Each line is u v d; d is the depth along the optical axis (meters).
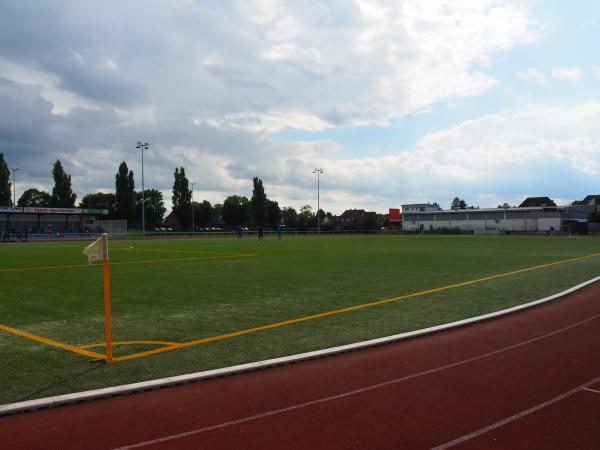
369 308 11.26
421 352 7.42
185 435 4.59
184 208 98.94
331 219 153.75
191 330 9.06
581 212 100.31
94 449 4.33
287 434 4.61
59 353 7.53
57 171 91.06
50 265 22.94
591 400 5.46
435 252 31.52
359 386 5.90
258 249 36.03
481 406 5.28
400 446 4.37
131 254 30.52
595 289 14.18
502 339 8.23
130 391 5.71
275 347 7.79
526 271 19.17
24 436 4.59
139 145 66.50
